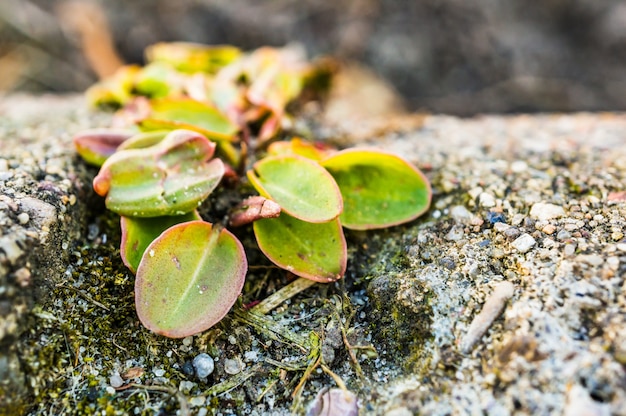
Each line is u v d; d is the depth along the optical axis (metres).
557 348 0.10
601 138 0.14
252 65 0.16
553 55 0.23
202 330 0.10
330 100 0.18
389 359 0.11
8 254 0.10
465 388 0.10
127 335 0.11
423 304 0.11
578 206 0.12
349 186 0.12
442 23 0.23
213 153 0.12
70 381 0.10
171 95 0.14
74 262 0.11
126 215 0.11
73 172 0.12
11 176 0.12
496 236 0.11
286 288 0.12
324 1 0.23
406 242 0.12
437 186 0.13
